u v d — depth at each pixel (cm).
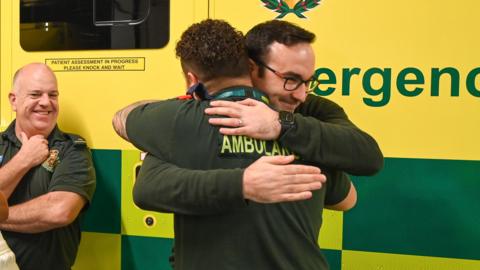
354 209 142
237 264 97
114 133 164
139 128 105
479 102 132
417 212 138
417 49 136
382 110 139
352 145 101
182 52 106
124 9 160
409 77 137
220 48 102
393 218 139
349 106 142
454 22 133
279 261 98
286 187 89
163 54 157
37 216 153
